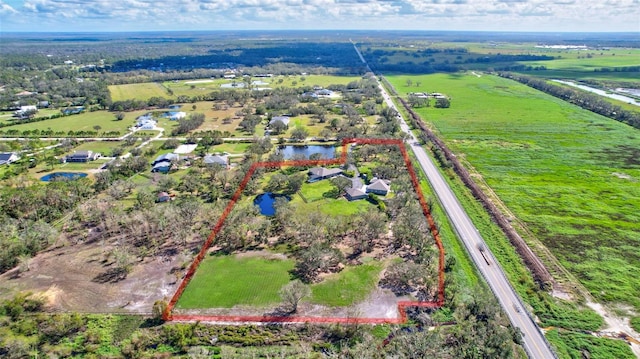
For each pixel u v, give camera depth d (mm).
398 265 88875
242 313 77438
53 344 69875
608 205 121812
